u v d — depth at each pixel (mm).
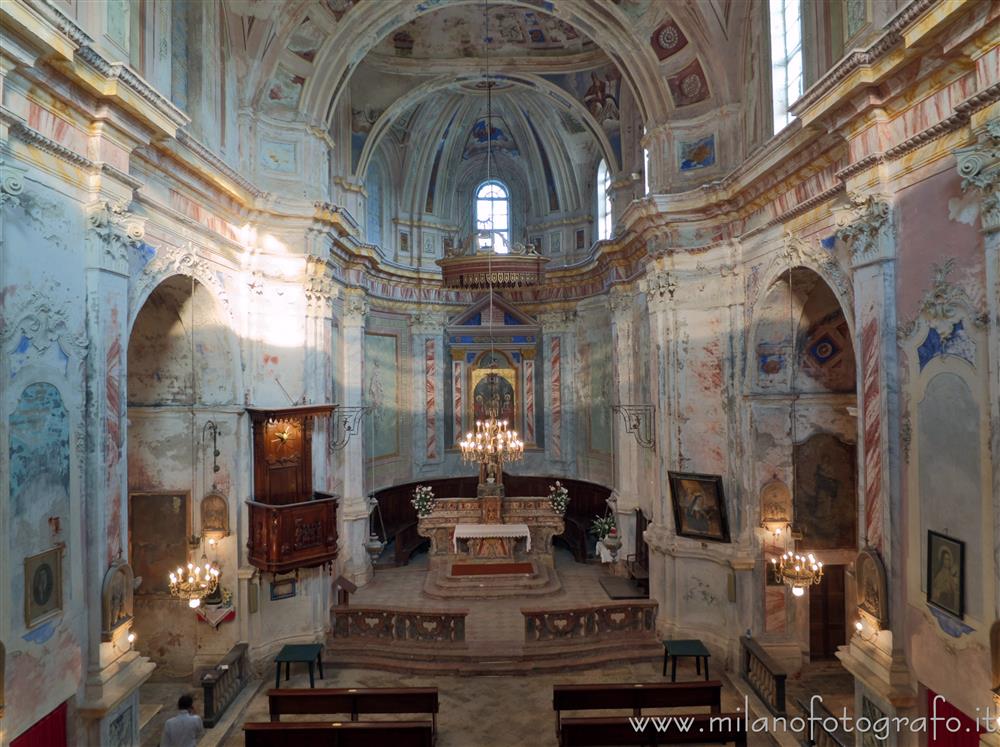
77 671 6934
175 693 10867
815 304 10758
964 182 5832
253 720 10031
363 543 16719
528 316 21406
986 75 5621
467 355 21391
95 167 7215
